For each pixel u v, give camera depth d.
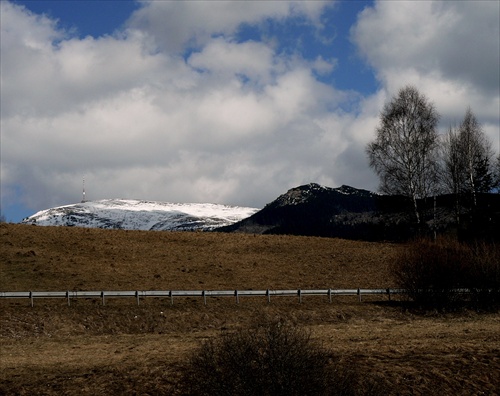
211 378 20.66
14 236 64.06
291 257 65.25
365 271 59.44
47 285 49.44
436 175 65.62
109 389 23.84
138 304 43.97
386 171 66.38
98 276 52.97
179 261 60.88
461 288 44.97
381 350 28.64
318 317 42.97
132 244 66.94
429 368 25.86
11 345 34.03
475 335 33.69
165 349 30.92
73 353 30.77
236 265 60.56
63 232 68.94
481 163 69.31
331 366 23.34
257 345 20.50
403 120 66.06
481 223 65.31
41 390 23.81
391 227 73.69
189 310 43.62
